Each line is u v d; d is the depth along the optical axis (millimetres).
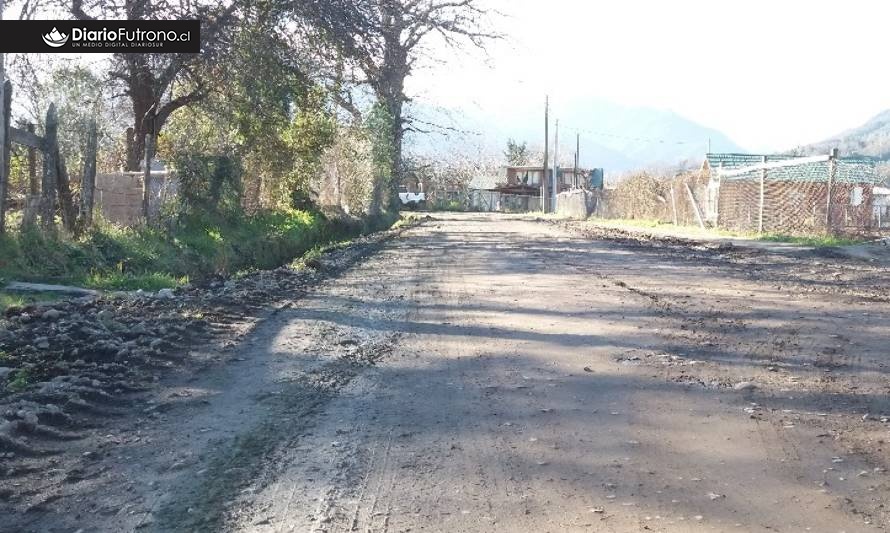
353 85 24875
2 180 12266
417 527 3969
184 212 18094
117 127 24062
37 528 4008
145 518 4117
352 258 19812
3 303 9812
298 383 6801
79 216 14250
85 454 5023
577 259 18797
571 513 4121
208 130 22812
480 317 10148
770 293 12367
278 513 4160
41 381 6559
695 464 4828
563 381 6809
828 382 6738
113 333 8406
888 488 4449
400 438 5344
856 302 11383
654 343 8336
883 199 45656
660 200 42125
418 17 29094
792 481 4555
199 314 9797
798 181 33469
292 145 26141
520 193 91500
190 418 5809
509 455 4992
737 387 6539
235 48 21016
